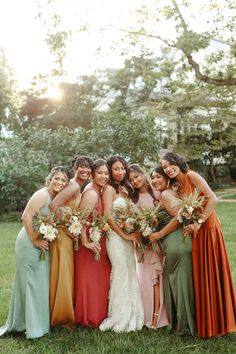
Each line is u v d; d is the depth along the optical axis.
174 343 3.87
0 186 14.80
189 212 3.88
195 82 16.61
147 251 4.51
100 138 15.95
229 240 8.62
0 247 8.98
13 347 3.85
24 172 14.33
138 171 4.64
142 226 4.27
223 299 3.96
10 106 26.11
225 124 22.92
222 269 4.00
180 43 12.94
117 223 4.41
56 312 4.18
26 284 4.09
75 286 4.36
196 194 3.96
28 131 16.55
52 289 4.22
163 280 4.29
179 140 23.20
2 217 14.90
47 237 4.04
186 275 4.07
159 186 4.45
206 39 12.83
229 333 4.06
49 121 26.28
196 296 3.99
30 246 4.12
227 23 13.52
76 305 4.33
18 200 15.27
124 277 4.34
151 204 4.66
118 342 3.87
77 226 4.16
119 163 4.64
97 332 4.16
